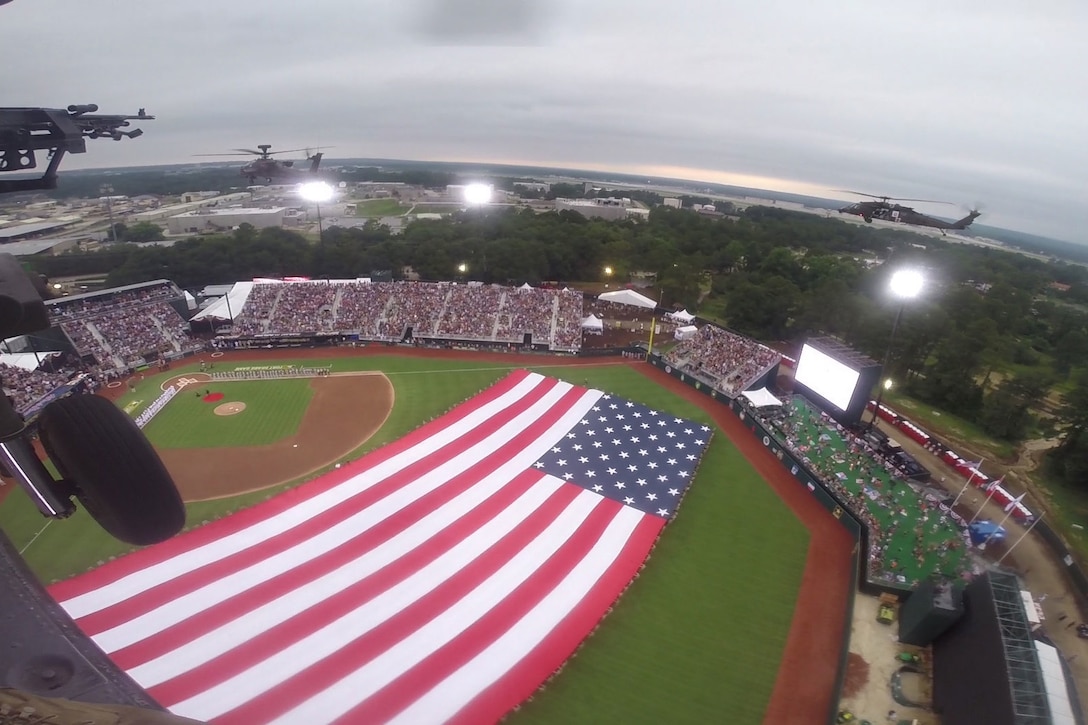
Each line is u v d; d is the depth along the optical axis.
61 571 30.38
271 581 29.16
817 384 52.19
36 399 48.41
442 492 37.44
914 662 27.08
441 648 25.80
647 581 31.48
